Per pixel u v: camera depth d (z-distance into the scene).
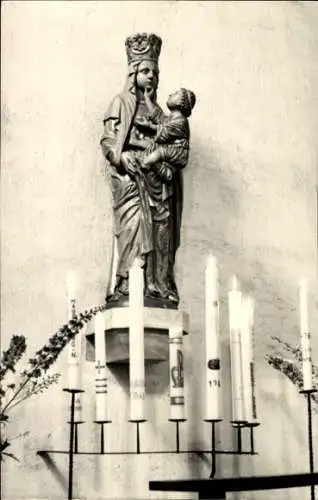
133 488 3.32
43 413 3.30
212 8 3.86
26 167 3.53
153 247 3.27
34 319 3.40
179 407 3.14
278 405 3.54
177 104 3.33
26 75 3.61
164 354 3.26
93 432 3.32
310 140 3.86
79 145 3.57
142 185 3.28
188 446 3.41
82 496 3.26
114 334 3.23
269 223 3.72
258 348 3.58
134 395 2.97
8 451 3.25
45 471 3.26
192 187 3.67
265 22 3.92
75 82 3.63
